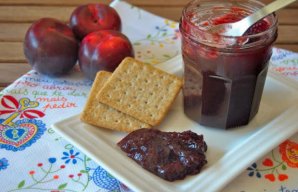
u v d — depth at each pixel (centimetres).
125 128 34
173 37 49
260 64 33
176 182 29
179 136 32
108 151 31
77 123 34
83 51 41
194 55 33
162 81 37
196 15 35
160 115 35
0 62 44
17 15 52
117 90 36
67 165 32
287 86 38
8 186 30
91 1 56
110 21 44
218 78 33
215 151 32
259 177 31
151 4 55
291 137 35
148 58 45
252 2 35
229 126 35
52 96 40
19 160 33
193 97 35
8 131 35
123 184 30
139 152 31
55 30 41
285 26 50
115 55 40
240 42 31
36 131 35
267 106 37
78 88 41
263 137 32
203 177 29
